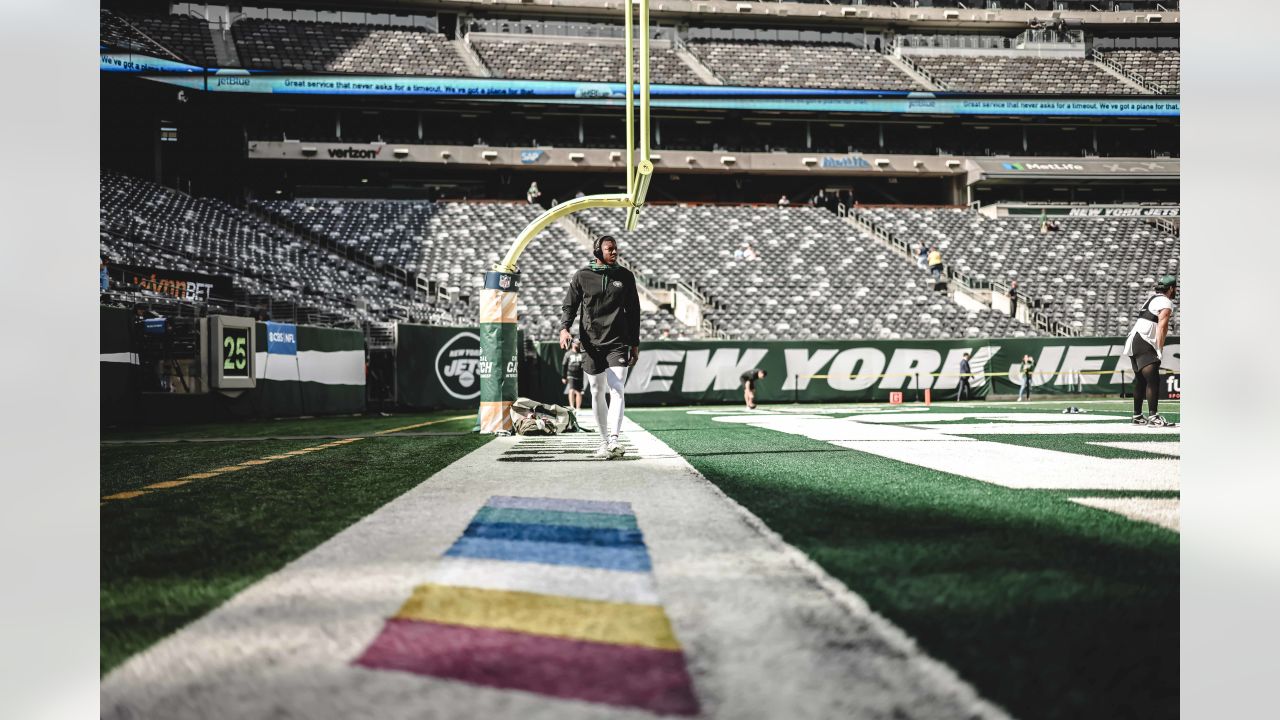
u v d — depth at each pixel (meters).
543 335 19.14
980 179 30.80
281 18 31.55
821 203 32.09
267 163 27.84
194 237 20.28
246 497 3.57
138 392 10.39
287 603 1.87
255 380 11.62
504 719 1.26
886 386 17.86
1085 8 35.72
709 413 12.51
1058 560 2.18
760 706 1.29
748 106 29.69
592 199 7.69
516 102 28.16
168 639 1.64
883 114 30.83
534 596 1.90
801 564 2.16
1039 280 25.25
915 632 1.61
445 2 31.67
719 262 24.50
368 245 24.12
